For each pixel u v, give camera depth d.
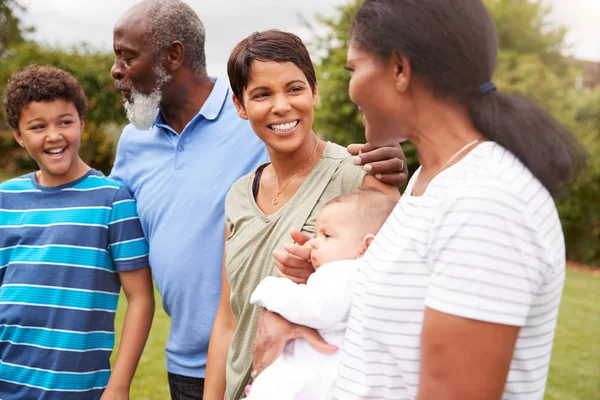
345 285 1.54
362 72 1.22
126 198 2.53
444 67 1.13
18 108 2.43
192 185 2.43
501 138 1.12
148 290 2.57
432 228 1.11
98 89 13.70
